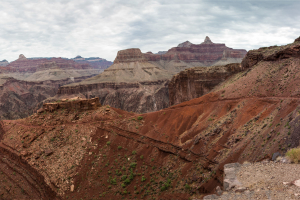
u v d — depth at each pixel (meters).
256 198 18.34
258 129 45.88
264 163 25.06
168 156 60.56
